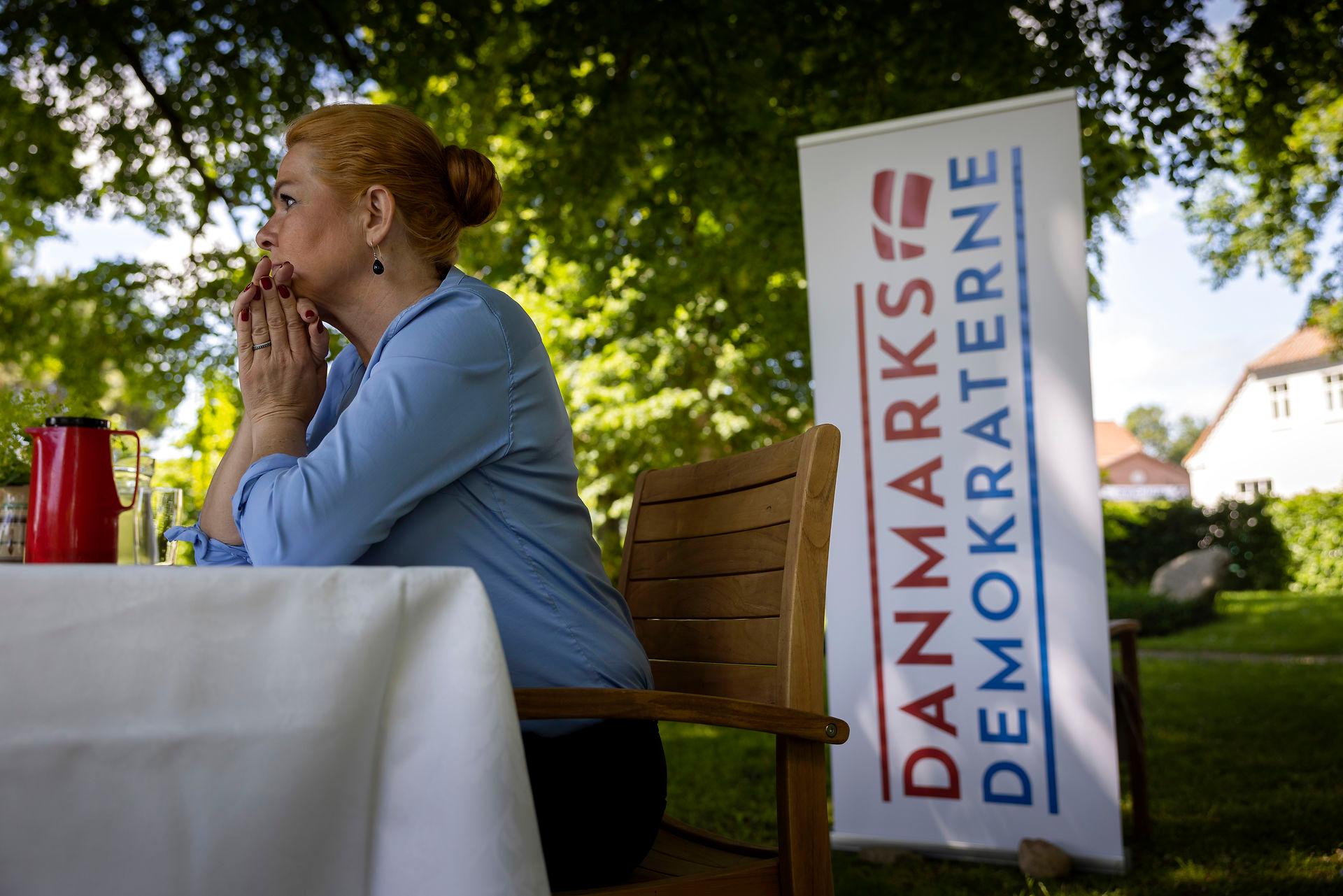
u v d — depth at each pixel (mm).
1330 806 3719
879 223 3488
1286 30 6348
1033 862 3078
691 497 1680
